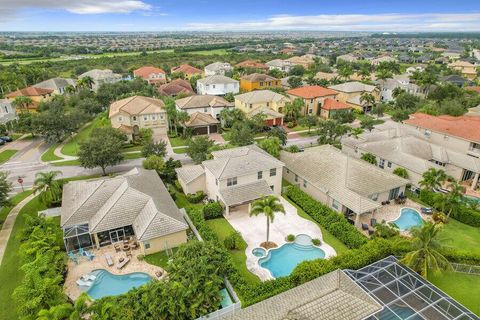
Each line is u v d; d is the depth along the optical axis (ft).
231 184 138.72
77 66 502.79
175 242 115.55
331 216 128.26
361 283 88.58
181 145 224.74
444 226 130.62
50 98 331.36
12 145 225.56
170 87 357.61
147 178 143.54
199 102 273.33
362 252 103.04
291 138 243.40
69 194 131.03
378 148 180.65
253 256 111.96
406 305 80.74
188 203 147.33
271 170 146.61
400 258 105.19
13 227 128.67
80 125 259.60
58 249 103.40
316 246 117.19
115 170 183.62
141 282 101.09
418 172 155.53
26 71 394.73
